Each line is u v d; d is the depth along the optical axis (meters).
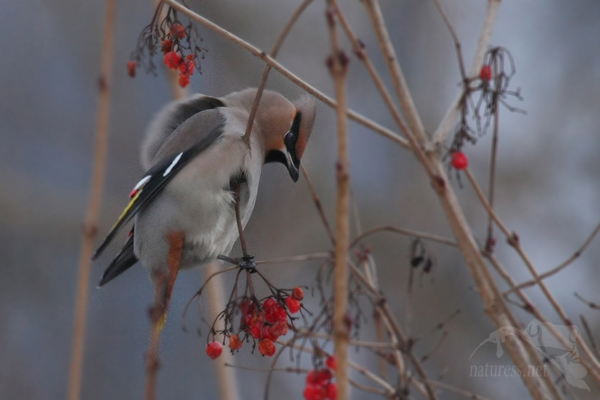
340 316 4.36
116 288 12.59
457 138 5.51
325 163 13.02
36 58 14.20
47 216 13.41
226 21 13.40
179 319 10.70
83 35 14.20
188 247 8.02
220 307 7.25
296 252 12.25
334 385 5.27
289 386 11.58
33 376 12.30
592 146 13.48
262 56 6.07
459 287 12.16
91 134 13.98
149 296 12.62
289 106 8.96
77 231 13.45
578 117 13.82
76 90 14.18
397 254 12.56
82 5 14.30
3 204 13.20
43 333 12.75
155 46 6.81
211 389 10.83
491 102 5.51
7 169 13.48
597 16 14.59
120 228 7.75
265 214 12.52
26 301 12.95
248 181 8.22
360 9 14.70
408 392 5.27
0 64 14.10
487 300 5.15
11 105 13.95
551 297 5.50
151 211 8.00
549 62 14.44
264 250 12.18
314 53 13.84
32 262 13.16
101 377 12.02
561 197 13.09
